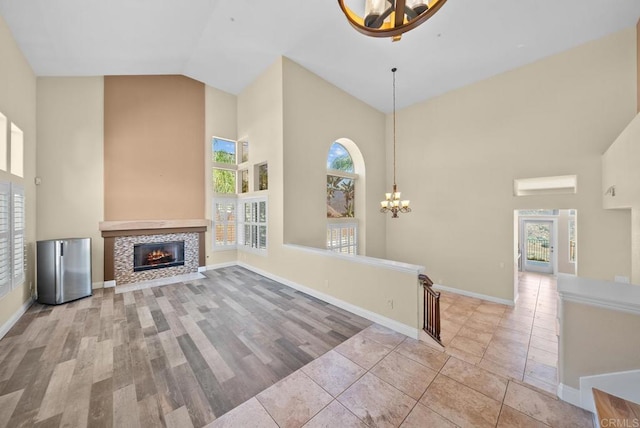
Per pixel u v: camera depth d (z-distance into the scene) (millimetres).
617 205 3479
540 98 4906
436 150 6535
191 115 6355
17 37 3645
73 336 3164
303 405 2057
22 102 3947
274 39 4652
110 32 3934
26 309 3990
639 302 1839
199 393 2178
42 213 4605
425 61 5094
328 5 3820
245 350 2857
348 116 6559
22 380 2324
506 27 4066
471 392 2219
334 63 5344
